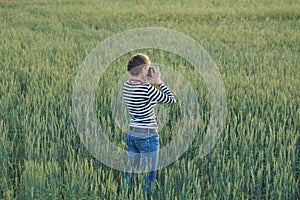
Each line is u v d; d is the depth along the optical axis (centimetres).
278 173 609
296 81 1023
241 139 725
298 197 622
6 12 2222
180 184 631
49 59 1277
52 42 1514
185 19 2000
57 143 727
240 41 1577
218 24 1953
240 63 1249
